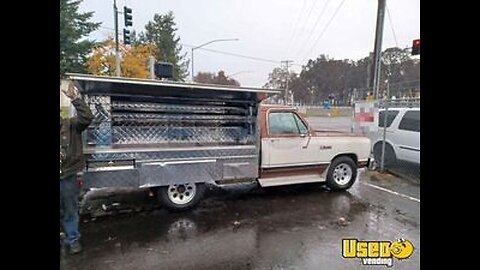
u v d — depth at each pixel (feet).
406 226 15.28
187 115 18.54
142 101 17.53
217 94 17.89
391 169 28.02
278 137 19.34
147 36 171.12
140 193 20.15
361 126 29.22
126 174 15.48
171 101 18.10
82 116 12.46
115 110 17.11
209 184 22.52
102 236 13.92
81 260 11.82
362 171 27.81
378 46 36.42
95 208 17.48
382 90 51.42
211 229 14.80
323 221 15.94
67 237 12.44
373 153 29.07
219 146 17.95
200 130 18.89
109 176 15.20
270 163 19.10
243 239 13.79
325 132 21.89
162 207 17.67
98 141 16.81
